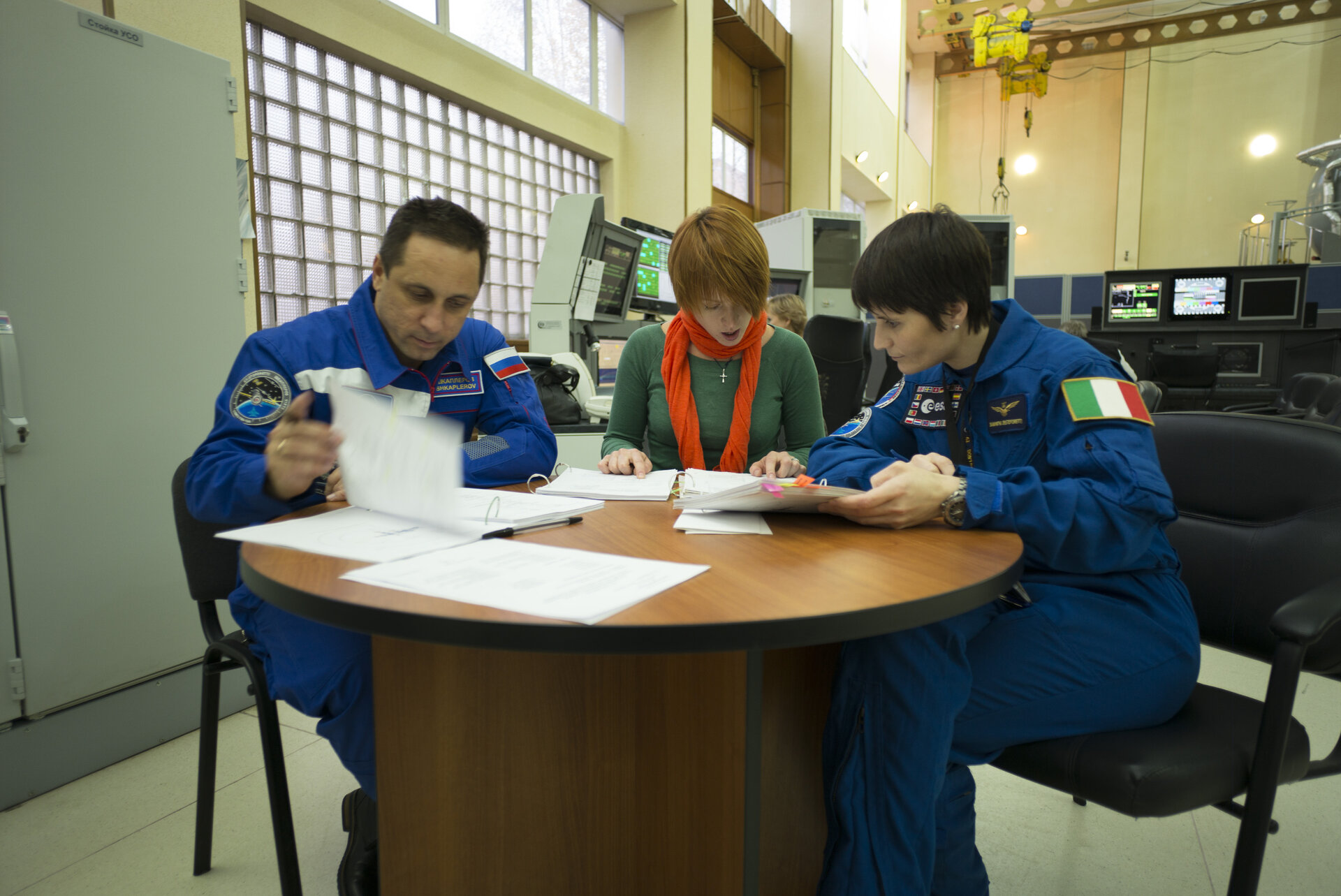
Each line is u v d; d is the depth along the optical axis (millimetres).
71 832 1410
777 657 856
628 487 1164
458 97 4504
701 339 1624
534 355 2318
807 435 1724
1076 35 12344
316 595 585
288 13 3457
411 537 789
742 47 7707
